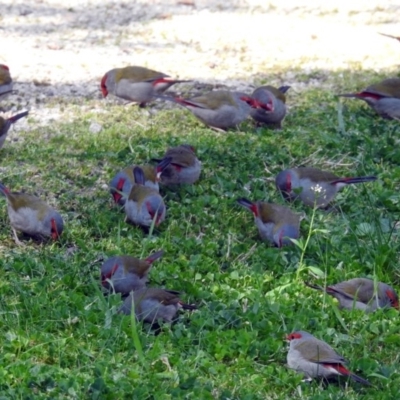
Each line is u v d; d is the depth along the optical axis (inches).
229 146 616.4
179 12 943.0
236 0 984.9
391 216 527.2
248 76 762.8
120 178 533.6
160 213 507.8
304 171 544.7
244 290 449.1
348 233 507.5
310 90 729.6
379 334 417.1
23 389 354.0
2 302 422.6
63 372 370.6
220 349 391.2
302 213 532.1
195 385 362.6
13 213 491.2
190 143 616.1
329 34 879.1
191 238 498.9
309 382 378.0
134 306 411.2
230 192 555.8
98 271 462.0
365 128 649.6
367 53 826.8
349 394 368.8
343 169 591.2
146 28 889.5
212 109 637.3
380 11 957.2
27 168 571.8
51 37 855.7
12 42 834.8
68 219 516.1
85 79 751.1
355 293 436.1
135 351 388.5
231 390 365.4
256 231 518.3
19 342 387.9
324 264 470.9
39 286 437.1
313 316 426.0
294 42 853.8
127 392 354.6
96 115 668.7
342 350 401.7
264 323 414.0
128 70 685.3
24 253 479.2
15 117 592.1
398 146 623.2
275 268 473.1
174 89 725.3
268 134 638.5
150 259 453.7
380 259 473.1
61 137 619.8
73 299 425.7
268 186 567.8
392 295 441.1
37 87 725.9
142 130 641.0
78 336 399.9
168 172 551.2
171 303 414.3
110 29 885.8
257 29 891.4
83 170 572.7
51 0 971.3
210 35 870.4
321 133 633.0
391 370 386.6
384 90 663.8
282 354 396.5
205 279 458.3
